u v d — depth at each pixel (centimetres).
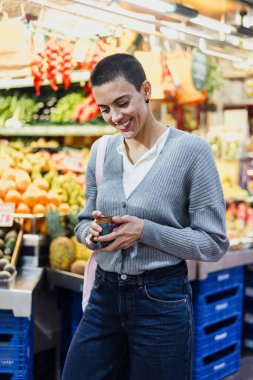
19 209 310
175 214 170
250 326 402
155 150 169
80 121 385
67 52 328
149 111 172
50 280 295
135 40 339
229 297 350
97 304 183
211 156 171
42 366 323
